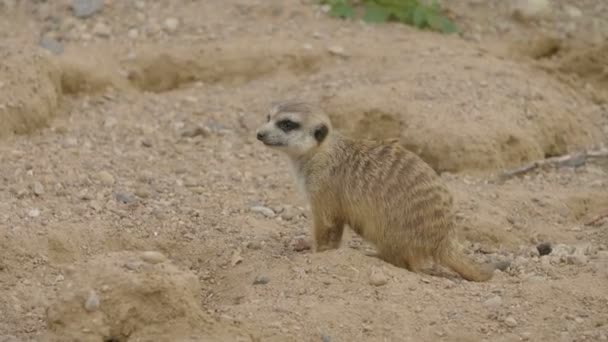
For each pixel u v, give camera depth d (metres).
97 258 8.82
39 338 8.53
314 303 8.95
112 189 11.62
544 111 14.23
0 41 15.00
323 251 10.14
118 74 15.11
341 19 16.97
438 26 17.08
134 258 8.80
